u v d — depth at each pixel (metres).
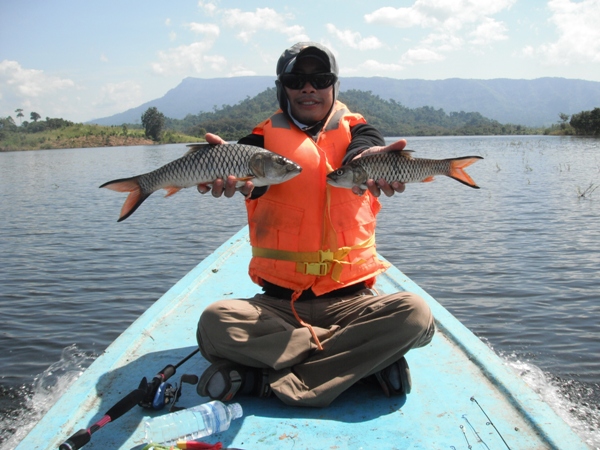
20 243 5.28
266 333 1.33
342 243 1.43
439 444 1.15
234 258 2.67
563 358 2.54
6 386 2.37
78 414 1.28
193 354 1.46
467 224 5.72
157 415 1.28
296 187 1.41
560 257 4.25
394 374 1.32
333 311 1.43
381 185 1.38
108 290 3.74
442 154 18.12
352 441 1.17
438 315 1.81
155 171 1.40
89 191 9.80
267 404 1.33
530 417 1.22
